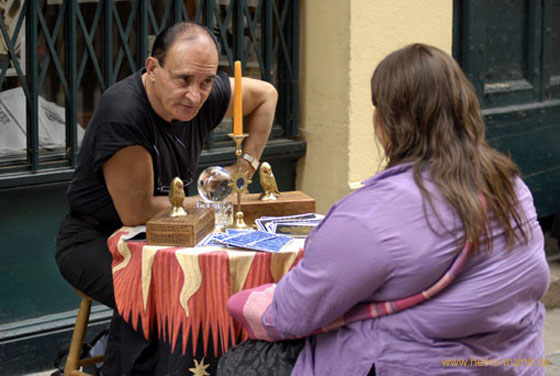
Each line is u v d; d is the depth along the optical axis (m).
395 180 1.79
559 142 5.15
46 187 3.42
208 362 2.48
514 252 1.81
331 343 1.92
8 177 3.28
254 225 2.77
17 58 3.33
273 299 1.98
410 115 1.82
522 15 4.85
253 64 4.05
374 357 1.82
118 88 2.63
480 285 1.77
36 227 3.47
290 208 2.80
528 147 4.96
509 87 4.80
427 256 1.74
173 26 2.52
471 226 1.73
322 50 4.01
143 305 2.50
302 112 4.21
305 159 4.23
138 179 2.60
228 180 2.64
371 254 1.74
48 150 3.50
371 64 3.95
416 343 1.80
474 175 1.78
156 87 2.53
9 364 3.47
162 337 2.53
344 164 3.99
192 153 2.88
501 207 1.79
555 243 5.15
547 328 4.43
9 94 3.37
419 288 1.76
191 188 3.89
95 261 2.74
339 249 1.77
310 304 1.85
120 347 2.74
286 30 4.11
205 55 2.46
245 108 3.06
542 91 5.00
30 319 3.53
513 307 1.84
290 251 2.42
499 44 4.76
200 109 2.86
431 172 1.78
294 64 4.12
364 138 4.00
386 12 3.95
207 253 2.41
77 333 2.89
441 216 1.74
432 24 4.11
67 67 3.45
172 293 2.46
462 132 1.82
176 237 2.49
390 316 1.82
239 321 2.14
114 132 2.54
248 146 3.09
